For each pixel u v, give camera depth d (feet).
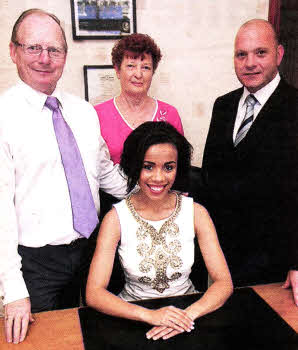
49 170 4.85
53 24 4.72
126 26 8.47
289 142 5.30
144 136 4.40
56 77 4.87
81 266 4.96
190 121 9.57
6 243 4.47
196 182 6.55
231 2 9.00
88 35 8.33
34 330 3.79
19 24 4.67
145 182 4.50
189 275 5.13
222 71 9.41
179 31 8.89
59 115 5.04
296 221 5.11
